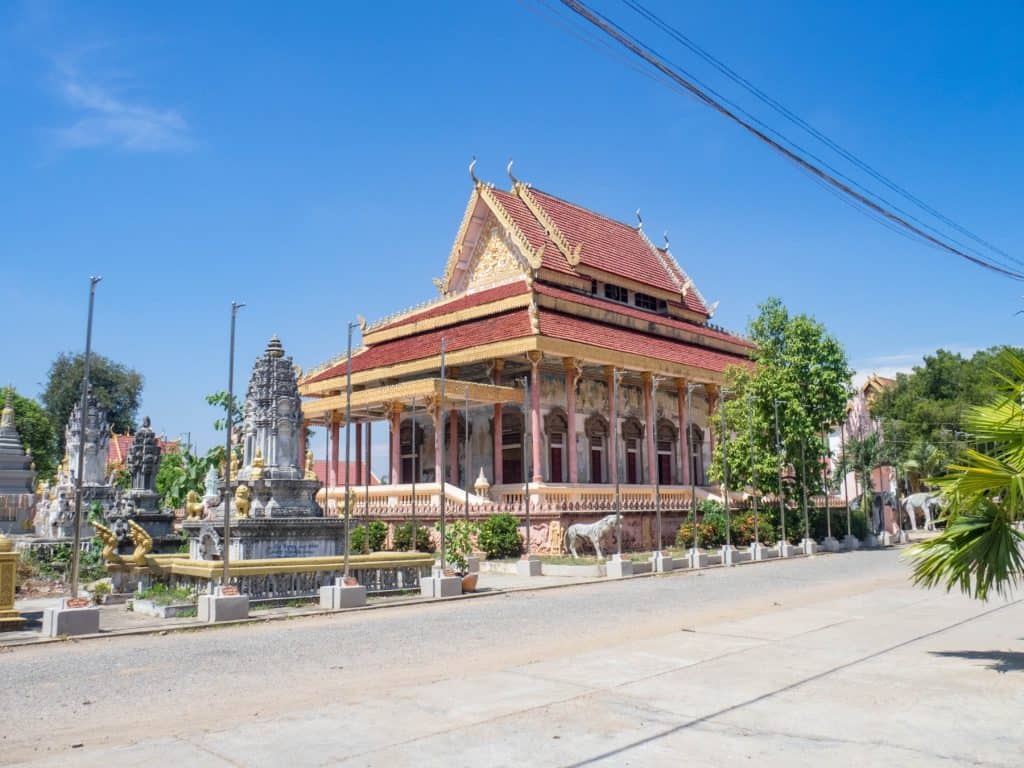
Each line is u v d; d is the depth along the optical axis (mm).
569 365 46969
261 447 27359
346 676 13820
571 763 8914
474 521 39344
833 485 55750
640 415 56656
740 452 47500
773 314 49344
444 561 27062
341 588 22562
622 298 60156
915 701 11492
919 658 14594
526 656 15461
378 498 48781
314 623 20031
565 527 40250
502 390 46844
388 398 47188
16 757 9383
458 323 53562
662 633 17984
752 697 11781
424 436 56844
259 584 22891
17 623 18984
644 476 56000
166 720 11055
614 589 28062
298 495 27016
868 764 8805
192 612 21594
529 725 10406
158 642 17281
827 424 49531
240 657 15531
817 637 16938
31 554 33188
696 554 36688
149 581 24984
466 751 9344
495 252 57156
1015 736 9805
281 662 15047
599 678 13188
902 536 59156
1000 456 14070
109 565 25266
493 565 36125
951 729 10102
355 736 9992
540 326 45406
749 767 8734
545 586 28625
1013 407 13953
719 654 15172
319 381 56031
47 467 84062
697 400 60094
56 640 17234
